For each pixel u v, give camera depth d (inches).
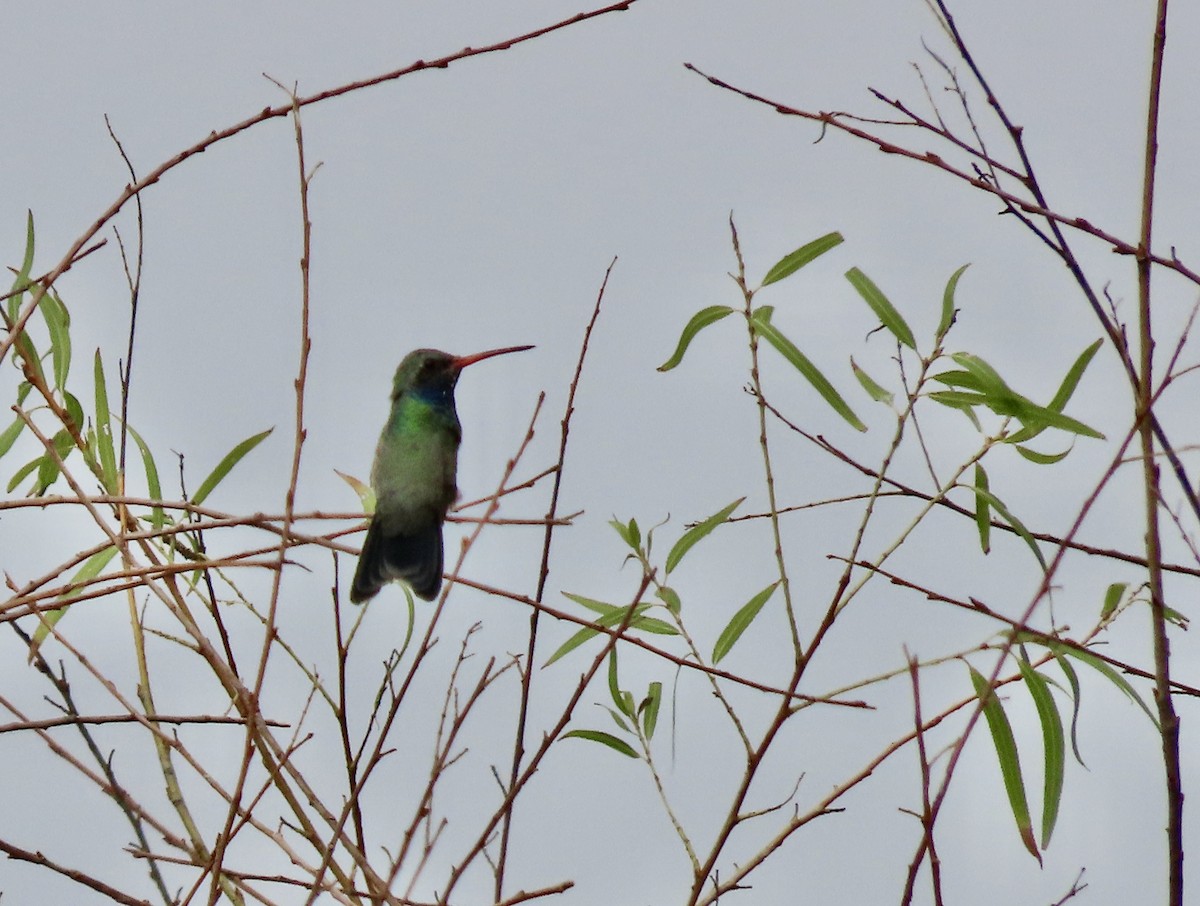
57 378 322.0
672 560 327.6
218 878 230.8
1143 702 274.1
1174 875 252.4
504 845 271.6
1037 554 299.9
